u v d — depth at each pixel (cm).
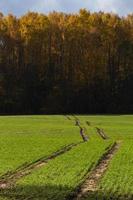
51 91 13100
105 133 6856
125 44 13625
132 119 9475
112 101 13100
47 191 2633
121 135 6588
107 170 3347
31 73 13438
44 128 7469
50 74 13500
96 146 5012
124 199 2480
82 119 9238
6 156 4150
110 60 13625
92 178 3047
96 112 12938
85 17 13738
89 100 13075
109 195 2542
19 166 3575
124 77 13362
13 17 13800
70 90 13112
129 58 13550
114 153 4478
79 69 13612
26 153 4375
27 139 5834
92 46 13675
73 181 2919
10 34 13688
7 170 3375
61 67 13688
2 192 2620
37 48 13662
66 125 8038
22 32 13625
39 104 12912
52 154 4353
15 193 2589
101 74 13438
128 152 4456
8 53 13612
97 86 13275
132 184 2830
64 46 13762
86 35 13688
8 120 8888
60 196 2525
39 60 13650
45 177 3059
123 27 13675
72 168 3438
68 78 13525
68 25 13775
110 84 13325
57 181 2917
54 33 13775
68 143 5356
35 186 2766
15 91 12938
